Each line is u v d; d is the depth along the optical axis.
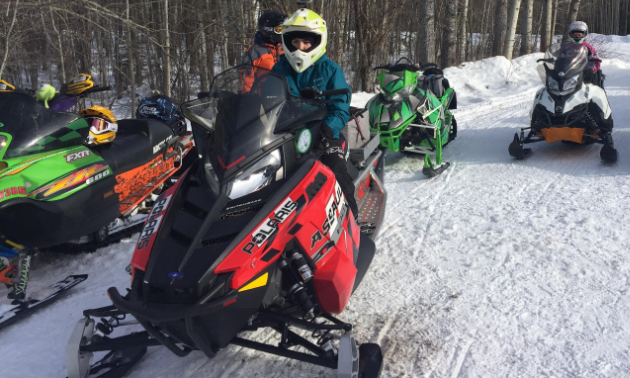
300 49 3.22
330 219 2.74
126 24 8.19
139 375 2.83
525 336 2.98
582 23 6.57
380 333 3.10
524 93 12.34
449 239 4.38
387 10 14.58
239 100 2.67
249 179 2.58
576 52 6.16
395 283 3.72
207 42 11.90
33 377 2.87
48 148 3.84
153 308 2.20
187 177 2.75
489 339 2.98
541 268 3.75
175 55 10.25
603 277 3.55
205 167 2.64
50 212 3.81
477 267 3.86
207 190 2.58
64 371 2.91
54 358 3.06
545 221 4.52
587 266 3.71
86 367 2.69
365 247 3.32
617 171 5.70
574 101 6.01
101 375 2.72
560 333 2.98
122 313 2.54
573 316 3.13
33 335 3.33
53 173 3.84
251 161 2.56
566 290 3.43
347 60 16.77
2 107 3.73
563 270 3.69
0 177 3.51
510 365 2.74
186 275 2.24
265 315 2.59
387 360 2.84
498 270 3.78
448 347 2.93
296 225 2.53
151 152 4.87
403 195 5.64
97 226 4.30
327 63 3.33
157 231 2.49
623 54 24.39
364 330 3.14
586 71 6.41
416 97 6.37
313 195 2.68
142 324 2.28
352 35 17.98
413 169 6.59
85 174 4.10
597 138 6.14
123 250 4.61
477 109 10.62
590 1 43.19
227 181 2.51
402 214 5.05
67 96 4.48
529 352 2.84
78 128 4.11
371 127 6.15
